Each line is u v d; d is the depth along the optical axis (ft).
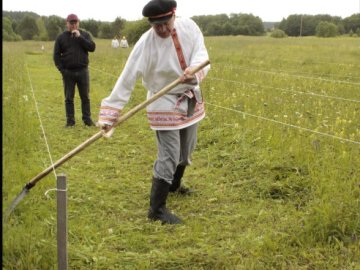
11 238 12.19
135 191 18.11
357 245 13.17
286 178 17.92
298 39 169.48
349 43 132.46
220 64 61.67
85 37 28.91
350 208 14.29
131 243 13.79
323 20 295.07
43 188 17.06
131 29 137.39
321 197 16.01
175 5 13.96
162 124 14.79
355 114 26.43
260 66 59.36
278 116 25.55
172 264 12.46
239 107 28.89
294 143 20.65
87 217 15.55
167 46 14.32
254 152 20.89
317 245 13.26
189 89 14.92
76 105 37.45
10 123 24.38
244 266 12.33
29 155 21.48
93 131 28.30
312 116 26.40
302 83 39.88
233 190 17.87
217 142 23.59
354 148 19.90
